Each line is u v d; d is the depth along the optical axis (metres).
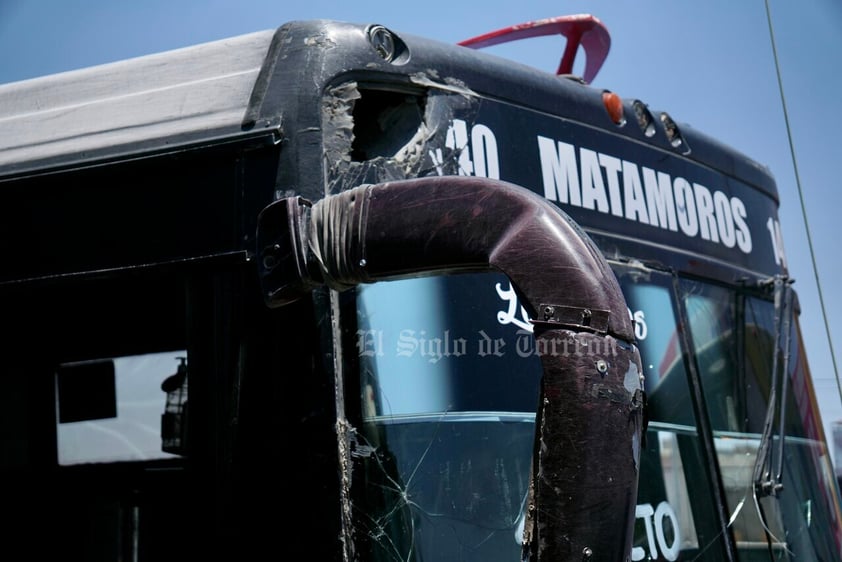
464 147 2.80
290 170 2.50
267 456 2.43
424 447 2.53
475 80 2.88
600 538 1.92
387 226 2.15
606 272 2.04
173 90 2.71
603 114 3.28
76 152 2.77
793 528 3.56
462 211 2.10
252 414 2.47
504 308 2.78
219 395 2.52
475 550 2.55
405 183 2.18
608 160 3.25
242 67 2.65
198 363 2.56
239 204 2.54
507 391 2.72
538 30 3.69
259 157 2.54
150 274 2.62
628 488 1.95
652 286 3.28
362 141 2.72
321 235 2.21
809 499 3.71
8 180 2.82
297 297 2.27
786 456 3.65
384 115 2.75
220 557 2.45
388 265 2.15
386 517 2.42
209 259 2.55
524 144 2.97
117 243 2.67
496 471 2.64
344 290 2.28
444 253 2.11
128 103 2.76
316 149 2.50
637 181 3.34
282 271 2.23
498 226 2.07
